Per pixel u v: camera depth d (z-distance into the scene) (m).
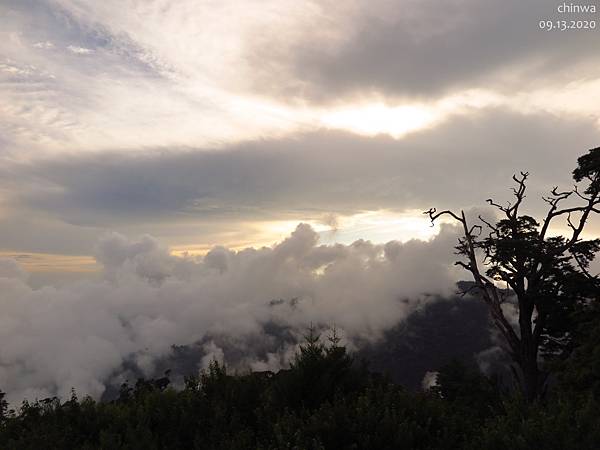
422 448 5.34
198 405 6.38
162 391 7.07
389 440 5.22
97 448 5.66
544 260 24.83
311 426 5.24
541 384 24.34
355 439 5.24
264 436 5.56
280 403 6.30
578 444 4.91
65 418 6.67
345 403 5.94
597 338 14.77
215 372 7.08
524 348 25.42
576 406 5.92
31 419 6.78
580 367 14.14
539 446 4.96
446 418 5.93
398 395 6.28
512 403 5.92
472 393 23.48
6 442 6.24
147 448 5.65
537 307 25.12
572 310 23.39
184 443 5.93
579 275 23.89
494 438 5.14
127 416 6.60
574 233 25.09
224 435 5.66
